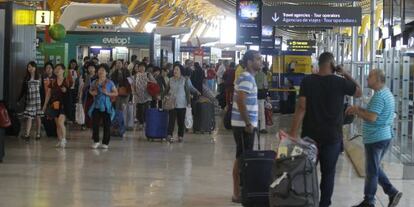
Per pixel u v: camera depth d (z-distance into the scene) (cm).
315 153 668
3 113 1125
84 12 2591
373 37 1491
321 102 718
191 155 1283
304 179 641
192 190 911
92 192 881
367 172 796
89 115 1350
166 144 1460
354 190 938
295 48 3800
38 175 1007
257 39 2130
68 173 1030
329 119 717
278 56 2702
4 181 952
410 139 1151
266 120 1861
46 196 848
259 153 748
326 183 729
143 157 1235
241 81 793
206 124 1733
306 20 1602
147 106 1730
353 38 1847
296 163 643
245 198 742
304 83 725
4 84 1551
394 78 1174
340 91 719
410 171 1052
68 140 1482
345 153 1338
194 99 1736
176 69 1498
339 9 1598
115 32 2450
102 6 2588
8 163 1123
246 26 2125
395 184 1009
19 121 1533
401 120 1127
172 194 880
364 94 1476
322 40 3569
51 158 1191
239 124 800
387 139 789
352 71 1647
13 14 1588
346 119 833
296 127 725
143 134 1653
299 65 2692
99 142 1414
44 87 1446
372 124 787
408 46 1480
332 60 726
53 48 2073
